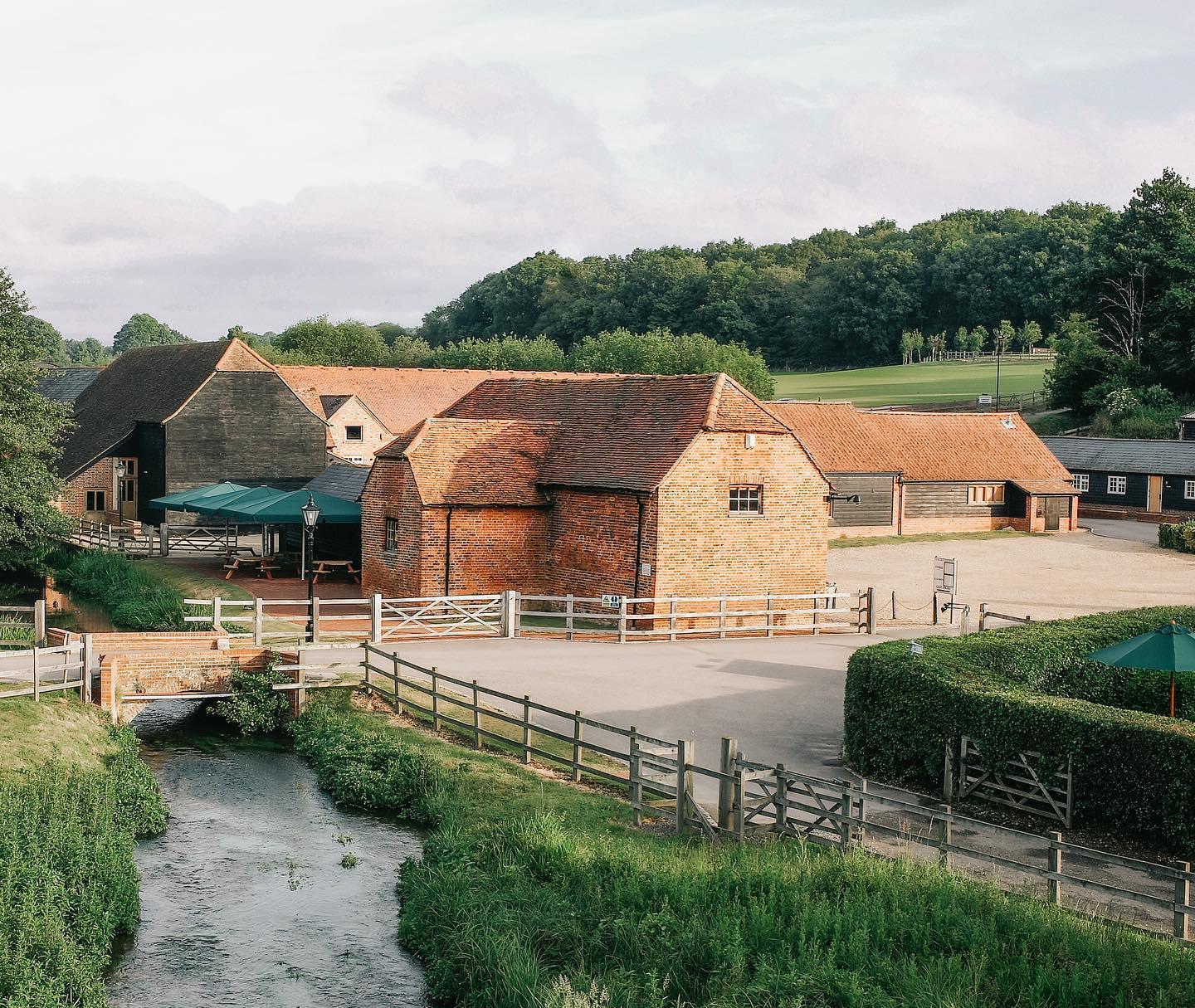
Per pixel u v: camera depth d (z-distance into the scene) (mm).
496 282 191875
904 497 60312
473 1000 14312
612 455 36312
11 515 43156
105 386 67812
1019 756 18500
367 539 39219
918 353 157375
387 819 21078
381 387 74375
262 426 58156
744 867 15578
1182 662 18344
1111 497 69188
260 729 26031
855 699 21344
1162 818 16828
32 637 31766
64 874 16422
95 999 13938
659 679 27422
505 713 23203
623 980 13508
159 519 57406
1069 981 12102
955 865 16172
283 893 17953
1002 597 42281
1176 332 90750
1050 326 155125
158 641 27828
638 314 169375
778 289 166875
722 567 34969
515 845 17672
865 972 12820
